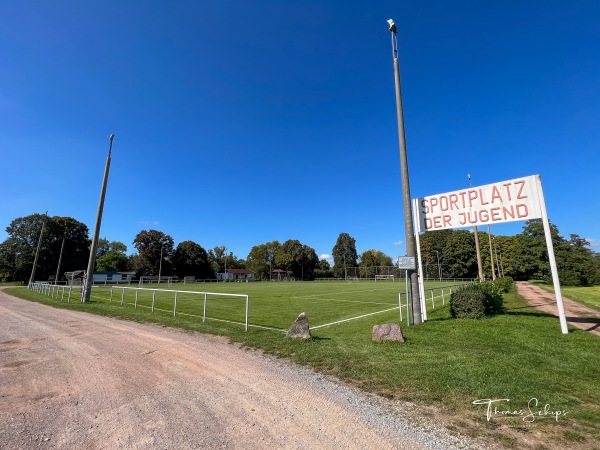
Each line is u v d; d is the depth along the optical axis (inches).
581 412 165.2
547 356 260.8
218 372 233.9
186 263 3353.8
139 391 198.8
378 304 770.8
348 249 4434.1
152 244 3223.4
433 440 139.7
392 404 177.5
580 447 133.2
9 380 222.4
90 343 331.0
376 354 271.0
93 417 164.6
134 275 3191.4
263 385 207.3
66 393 197.6
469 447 134.0
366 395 190.4
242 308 698.8
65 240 2704.2
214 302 848.9
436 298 808.9
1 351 305.4
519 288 1135.6
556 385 199.8
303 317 340.5
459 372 222.5
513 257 2071.9
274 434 145.4
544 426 151.2
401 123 450.9
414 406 174.6
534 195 372.5
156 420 159.8
